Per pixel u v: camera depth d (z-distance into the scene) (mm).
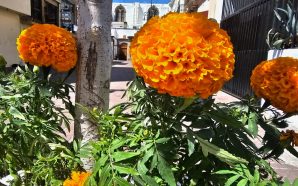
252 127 1334
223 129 1281
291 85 1349
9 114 1451
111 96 7941
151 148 1133
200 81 1044
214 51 1054
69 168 1438
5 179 1801
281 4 6059
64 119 1872
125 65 25469
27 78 1789
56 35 1727
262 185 1100
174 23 1077
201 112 1218
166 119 1261
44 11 16797
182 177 1337
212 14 12688
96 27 1719
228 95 9000
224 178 1179
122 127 1359
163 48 1025
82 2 1721
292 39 5449
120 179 1028
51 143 1546
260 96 1481
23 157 1523
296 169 3164
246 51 7855
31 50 1693
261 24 6973
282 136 1376
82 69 1783
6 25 12094
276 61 1458
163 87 1059
